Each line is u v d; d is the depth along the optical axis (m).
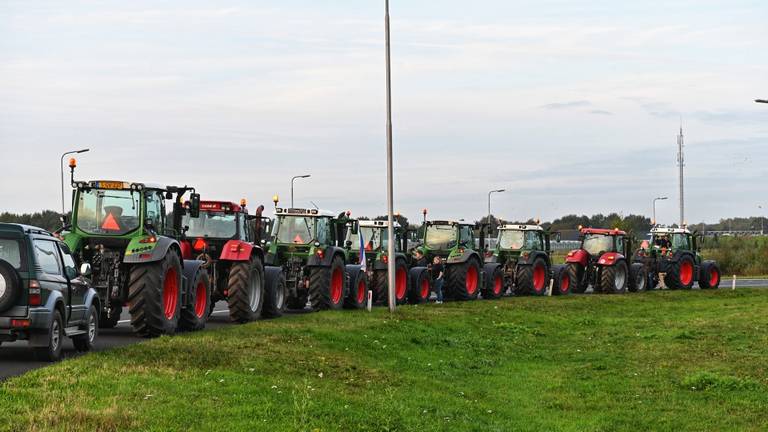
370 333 20.12
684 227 46.62
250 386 12.29
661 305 35.31
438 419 12.41
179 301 18.12
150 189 18.69
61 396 10.66
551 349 22.09
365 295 27.83
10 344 16.67
